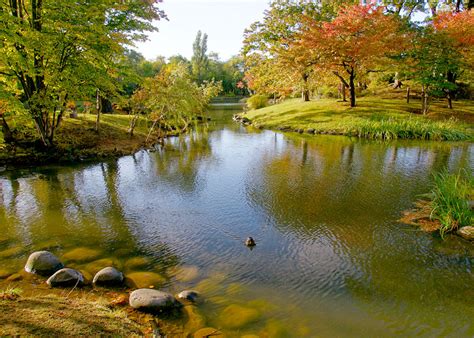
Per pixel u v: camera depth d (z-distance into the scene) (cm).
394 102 2442
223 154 1423
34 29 1059
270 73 2738
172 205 809
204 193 898
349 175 1058
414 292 467
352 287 478
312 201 827
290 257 562
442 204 723
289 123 2231
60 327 304
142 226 686
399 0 2770
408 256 563
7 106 1081
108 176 1065
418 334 385
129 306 408
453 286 480
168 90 1661
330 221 707
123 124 1830
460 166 1138
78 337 295
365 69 2256
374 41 1966
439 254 568
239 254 571
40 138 1291
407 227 671
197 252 578
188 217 734
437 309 431
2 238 624
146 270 516
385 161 1245
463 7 2703
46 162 1205
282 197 859
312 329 388
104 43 1223
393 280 496
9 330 279
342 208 778
